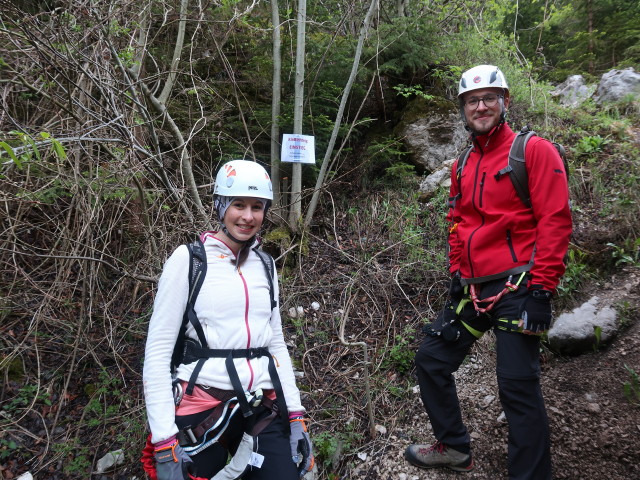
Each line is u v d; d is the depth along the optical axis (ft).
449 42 16.22
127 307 10.89
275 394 5.43
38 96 11.48
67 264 10.41
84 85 10.39
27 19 8.11
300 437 5.45
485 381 9.14
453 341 7.05
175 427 4.79
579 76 18.39
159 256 10.00
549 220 5.94
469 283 6.79
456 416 7.27
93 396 9.38
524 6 26.94
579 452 7.41
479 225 6.86
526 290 6.17
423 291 11.47
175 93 14.44
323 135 14.37
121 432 8.91
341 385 9.71
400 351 9.97
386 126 15.66
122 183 10.13
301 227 13.09
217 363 5.09
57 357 10.25
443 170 14.07
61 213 10.74
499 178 6.48
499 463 7.62
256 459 5.04
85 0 8.79
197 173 13.67
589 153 13.12
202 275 5.22
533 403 6.06
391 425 8.79
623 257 10.04
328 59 14.05
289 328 11.11
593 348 8.84
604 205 11.47
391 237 13.00
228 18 13.76
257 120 13.84
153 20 12.42
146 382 4.87
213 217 11.02
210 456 5.08
